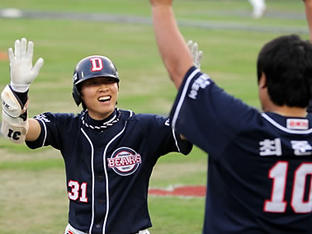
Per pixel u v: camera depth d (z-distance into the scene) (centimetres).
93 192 980
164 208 1770
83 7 8256
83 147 990
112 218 978
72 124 1005
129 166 984
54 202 1830
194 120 676
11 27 6034
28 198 1859
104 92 969
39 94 3388
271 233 675
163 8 701
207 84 680
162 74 4228
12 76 922
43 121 996
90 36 5859
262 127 666
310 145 672
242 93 3612
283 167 668
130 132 987
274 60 664
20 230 1579
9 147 2422
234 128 664
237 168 673
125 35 6056
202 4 9638
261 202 672
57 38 5584
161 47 696
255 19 7875
